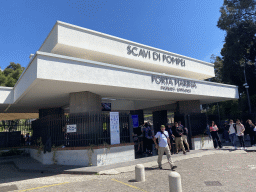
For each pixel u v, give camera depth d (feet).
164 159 31.45
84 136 30.76
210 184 18.01
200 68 57.98
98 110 39.01
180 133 35.68
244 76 92.63
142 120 69.00
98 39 37.93
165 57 48.93
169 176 15.57
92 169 26.02
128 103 66.90
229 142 53.83
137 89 34.83
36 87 29.22
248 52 98.63
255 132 43.09
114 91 36.37
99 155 28.76
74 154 29.94
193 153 36.17
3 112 58.54
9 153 45.11
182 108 54.54
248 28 90.68
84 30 36.45
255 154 32.73
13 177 25.79
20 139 50.72
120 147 31.37
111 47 39.45
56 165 30.27
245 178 19.39
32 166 31.04
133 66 45.60
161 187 17.71
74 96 35.63
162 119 71.67
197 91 44.96
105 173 24.09
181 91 41.47
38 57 24.63
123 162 30.50
